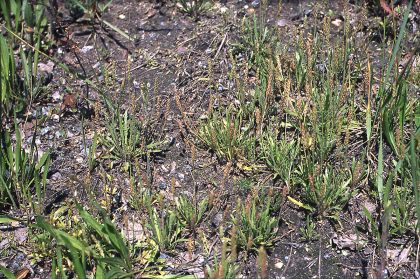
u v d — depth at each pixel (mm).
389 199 1790
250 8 2330
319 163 1854
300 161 1861
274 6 2328
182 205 1786
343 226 1777
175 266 1722
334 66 1962
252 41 2158
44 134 2006
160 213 1812
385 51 2152
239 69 2133
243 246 1727
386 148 1908
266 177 1866
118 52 2234
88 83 2061
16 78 2078
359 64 2051
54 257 1666
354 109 1956
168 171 1909
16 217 1821
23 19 2262
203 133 1936
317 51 2105
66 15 2342
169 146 1961
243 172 1892
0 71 1915
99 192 1872
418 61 2064
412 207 1764
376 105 1959
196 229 1781
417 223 1713
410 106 1931
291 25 2268
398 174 1847
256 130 1935
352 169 1825
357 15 2270
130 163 1918
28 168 1885
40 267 1737
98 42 2266
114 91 2090
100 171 1902
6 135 1819
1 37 1992
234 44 2170
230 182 1877
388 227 1698
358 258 1724
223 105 2037
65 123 2033
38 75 2150
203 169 1907
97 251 1721
